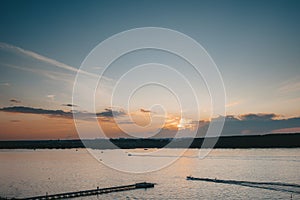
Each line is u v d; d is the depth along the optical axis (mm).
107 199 80250
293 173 124750
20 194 88812
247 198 80375
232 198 80938
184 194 87062
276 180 107688
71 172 146875
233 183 103625
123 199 80625
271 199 78375
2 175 136125
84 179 121500
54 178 125000
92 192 85562
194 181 110625
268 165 158125
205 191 91000
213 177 119938
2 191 94000
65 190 95438
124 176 130250
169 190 92938
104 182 113062
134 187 95938
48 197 77750
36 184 108375
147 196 84438
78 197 82000
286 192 86625
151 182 109750
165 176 127812
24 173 143625
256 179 111250
